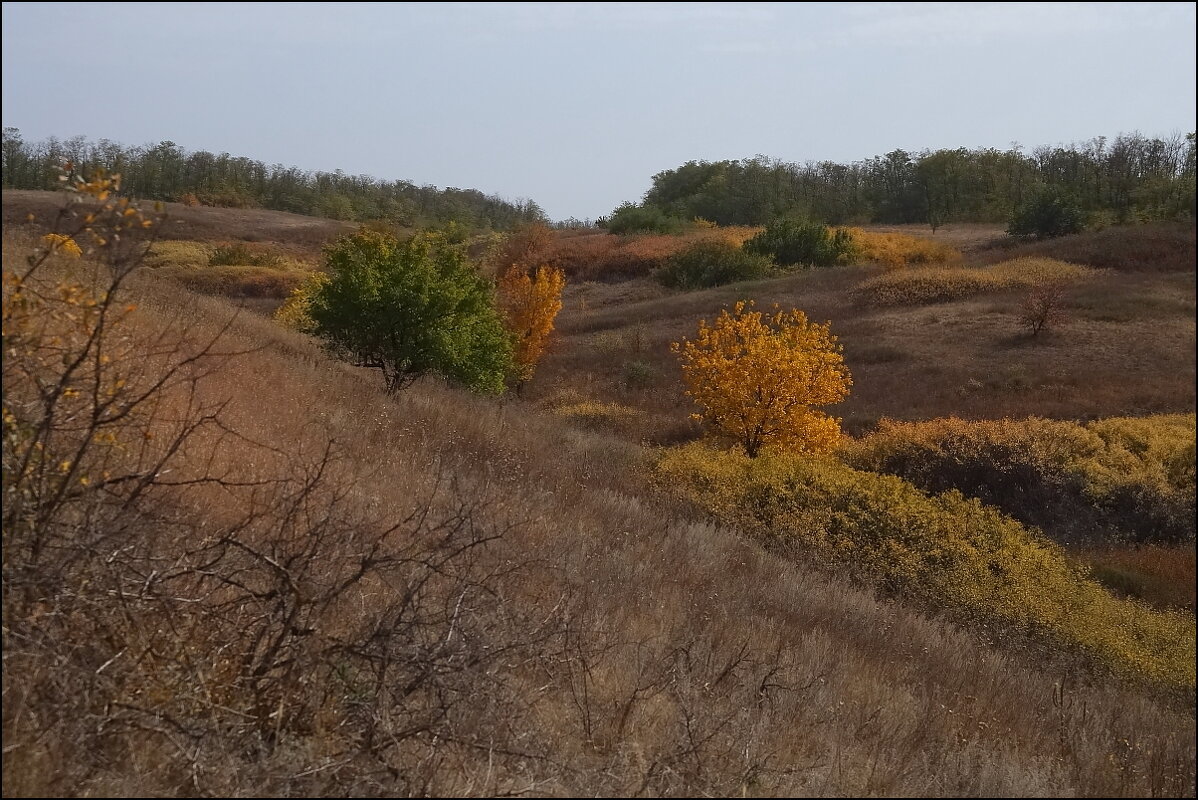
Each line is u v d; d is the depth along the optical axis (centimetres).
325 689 335
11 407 313
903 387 2778
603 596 664
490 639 394
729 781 378
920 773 454
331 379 1323
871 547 1234
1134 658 984
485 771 333
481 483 917
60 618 299
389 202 10888
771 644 682
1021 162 8594
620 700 454
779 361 1761
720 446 1862
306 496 395
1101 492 1698
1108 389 2570
